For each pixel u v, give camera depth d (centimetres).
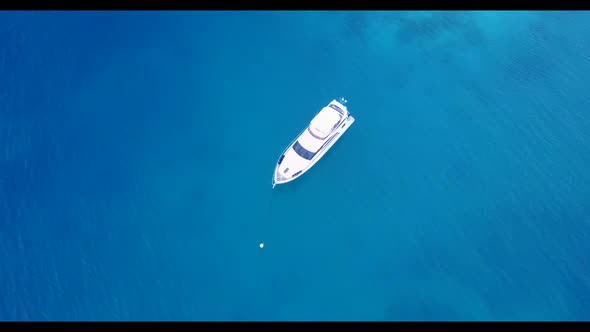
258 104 6706
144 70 6962
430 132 6506
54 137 6188
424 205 5856
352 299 5228
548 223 5678
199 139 6316
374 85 6994
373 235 5631
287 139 6362
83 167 5962
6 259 5241
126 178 5912
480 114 6694
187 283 5244
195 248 5469
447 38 7550
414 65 7219
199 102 6681
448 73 7131
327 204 5838
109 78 6831
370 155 6262
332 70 7144
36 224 5494
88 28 7388
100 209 5650
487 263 5428
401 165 6191
